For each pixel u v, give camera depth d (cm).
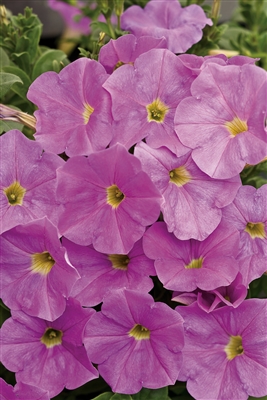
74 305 50
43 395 50
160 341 50
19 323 51
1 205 51
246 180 59
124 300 50
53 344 52
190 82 52
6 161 51
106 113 51
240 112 51
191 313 51
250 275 51
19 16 68
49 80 53
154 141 50
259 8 76
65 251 48
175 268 50
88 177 49
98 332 51
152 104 52
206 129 51
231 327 51
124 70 51
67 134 52
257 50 75
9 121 58
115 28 72
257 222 52
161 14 62
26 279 51
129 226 49
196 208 51
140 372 51
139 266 51
